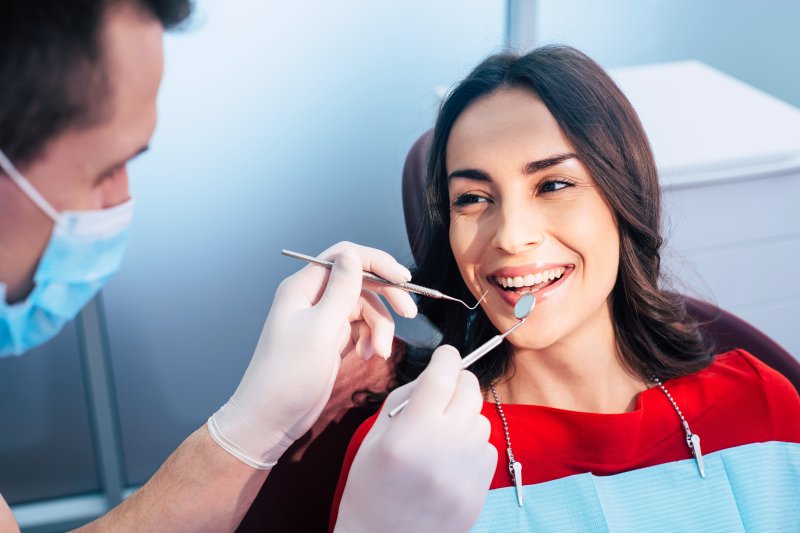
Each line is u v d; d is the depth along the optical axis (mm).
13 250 750
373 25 2156
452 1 2195
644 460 1126
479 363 1188
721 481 1118
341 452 1209
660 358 1172
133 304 2143
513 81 1041
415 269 1225
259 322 2252
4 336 869
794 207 1848
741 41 2504
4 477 2156
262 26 2080
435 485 850
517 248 1012
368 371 1211
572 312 1062
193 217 2143
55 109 659
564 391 1149
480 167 1027
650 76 2209
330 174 2230
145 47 697
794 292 1928
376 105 2215
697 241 1831
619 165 1042
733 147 1845
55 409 2131
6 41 629
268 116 2141
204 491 1004
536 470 1114
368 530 873
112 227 803
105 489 2152
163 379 2213
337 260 1000
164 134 2078
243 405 986
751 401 1160
